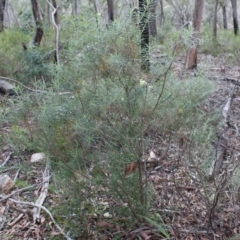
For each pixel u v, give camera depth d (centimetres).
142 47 220
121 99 211
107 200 259
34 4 709
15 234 255
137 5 285
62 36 632
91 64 210
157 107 222
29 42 738
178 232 242
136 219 244
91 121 213
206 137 254
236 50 941
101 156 227
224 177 268
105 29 211
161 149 265
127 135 218
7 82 512
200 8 779
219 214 256
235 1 1345
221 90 538
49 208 276
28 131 240
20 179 321
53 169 234
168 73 227
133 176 232
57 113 217
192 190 277
